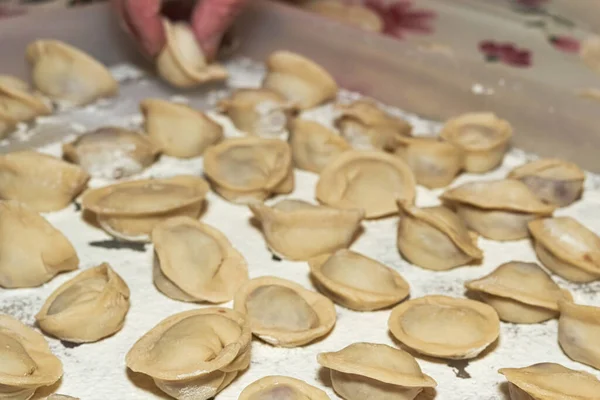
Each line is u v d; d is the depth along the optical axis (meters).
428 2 0.74
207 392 0.40
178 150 0.54
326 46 0.63
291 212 0.47
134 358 0.40
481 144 0.54
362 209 0.47
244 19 0.66
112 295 0.43
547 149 0.56
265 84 0.61
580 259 0.46
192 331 0.41
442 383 0.41
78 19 0.63
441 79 0.59
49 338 0.43
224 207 0.51
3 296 0.45
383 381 0.39
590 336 0.42
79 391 0.40
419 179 0.53
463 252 0.47
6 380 0.38
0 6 0.69
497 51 0.67
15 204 0.46
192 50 0.61
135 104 0.60
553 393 0.39
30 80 0.62
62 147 0.54
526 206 0.48
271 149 0.53
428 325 0.43
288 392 0.40
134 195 0.48
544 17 0.72
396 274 0.46
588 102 0.54
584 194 0.53
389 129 0.56
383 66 0.61
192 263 0.45
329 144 0.54
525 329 0.44
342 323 0.44
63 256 0.45
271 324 0.43
